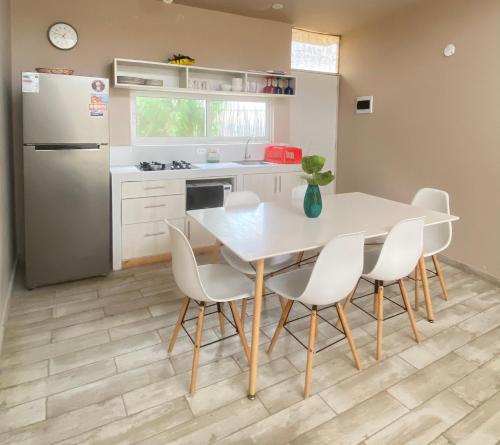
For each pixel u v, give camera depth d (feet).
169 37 13.73
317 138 17.70
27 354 7.88
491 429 6.11
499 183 11.51
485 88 11.64
